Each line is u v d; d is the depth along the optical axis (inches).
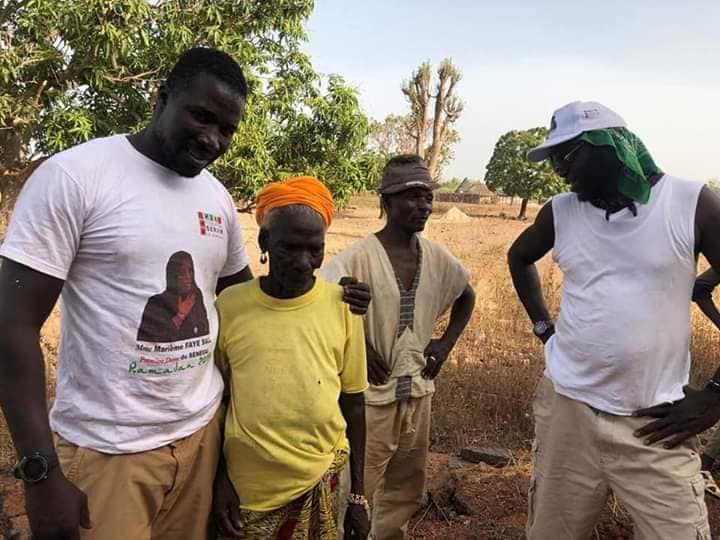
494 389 208.4
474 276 405.4
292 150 371.2
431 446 182.1
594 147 90.4
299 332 84.8
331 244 683.4
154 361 75.6
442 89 1110.4
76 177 71.3
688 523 91.4
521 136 1401.3
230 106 75.0
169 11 309.1
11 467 146.9
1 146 326.6
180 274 77.0
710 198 89.7
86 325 74.2
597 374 94.6
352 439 94.1
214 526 87.7
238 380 84.7
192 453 80.7
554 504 103.0
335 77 375.2
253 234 584.4
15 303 69.2
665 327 91.1
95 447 74.7
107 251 73.0
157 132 76.9
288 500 84.1
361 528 93.7
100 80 300.8
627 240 91.6
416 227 111.3
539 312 118.0
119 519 75.3
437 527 142.2
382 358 111.8
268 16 344.5
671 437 91.7
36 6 284.0
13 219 71.1
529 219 1365.7
